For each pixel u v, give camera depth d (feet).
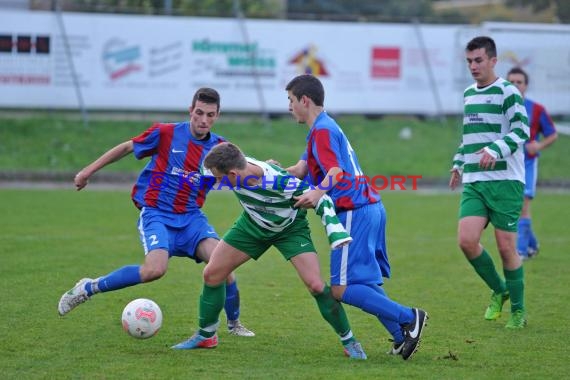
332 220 57.62
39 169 189.37
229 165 58.90
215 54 213.05
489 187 73.10
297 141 213.66
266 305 80.07
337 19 228.43
